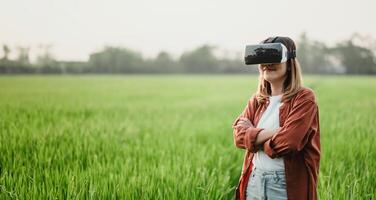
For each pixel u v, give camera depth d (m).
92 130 8.28
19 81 45.03
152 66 109.81
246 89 37.22
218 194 4.63
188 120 12.37
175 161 5.84
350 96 25.22
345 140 7.62
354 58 104.12
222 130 10.43
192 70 113.88
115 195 4.32
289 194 2.84
